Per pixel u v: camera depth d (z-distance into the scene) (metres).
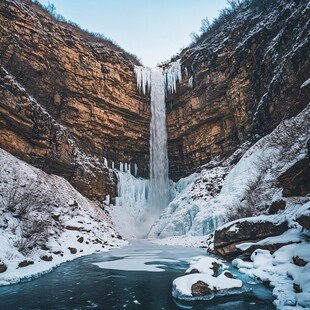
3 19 20.75
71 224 12.52
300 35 16.94
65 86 24.19
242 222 8.09
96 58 26.95
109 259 9.36
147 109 29.86
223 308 4.30
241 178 17.12
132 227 24.05
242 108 22.92
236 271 6.68
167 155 30.30
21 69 20.81
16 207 9.79
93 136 26.34
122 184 26.42
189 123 28.70
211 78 26.47
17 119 14.58
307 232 6.14
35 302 4.69
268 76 20.23
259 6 26.45
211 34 32.62
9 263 6.61
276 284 5.05
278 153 13.88
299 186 8.44
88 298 4.91
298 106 14.82
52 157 17.09
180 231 18.84
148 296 5.02
